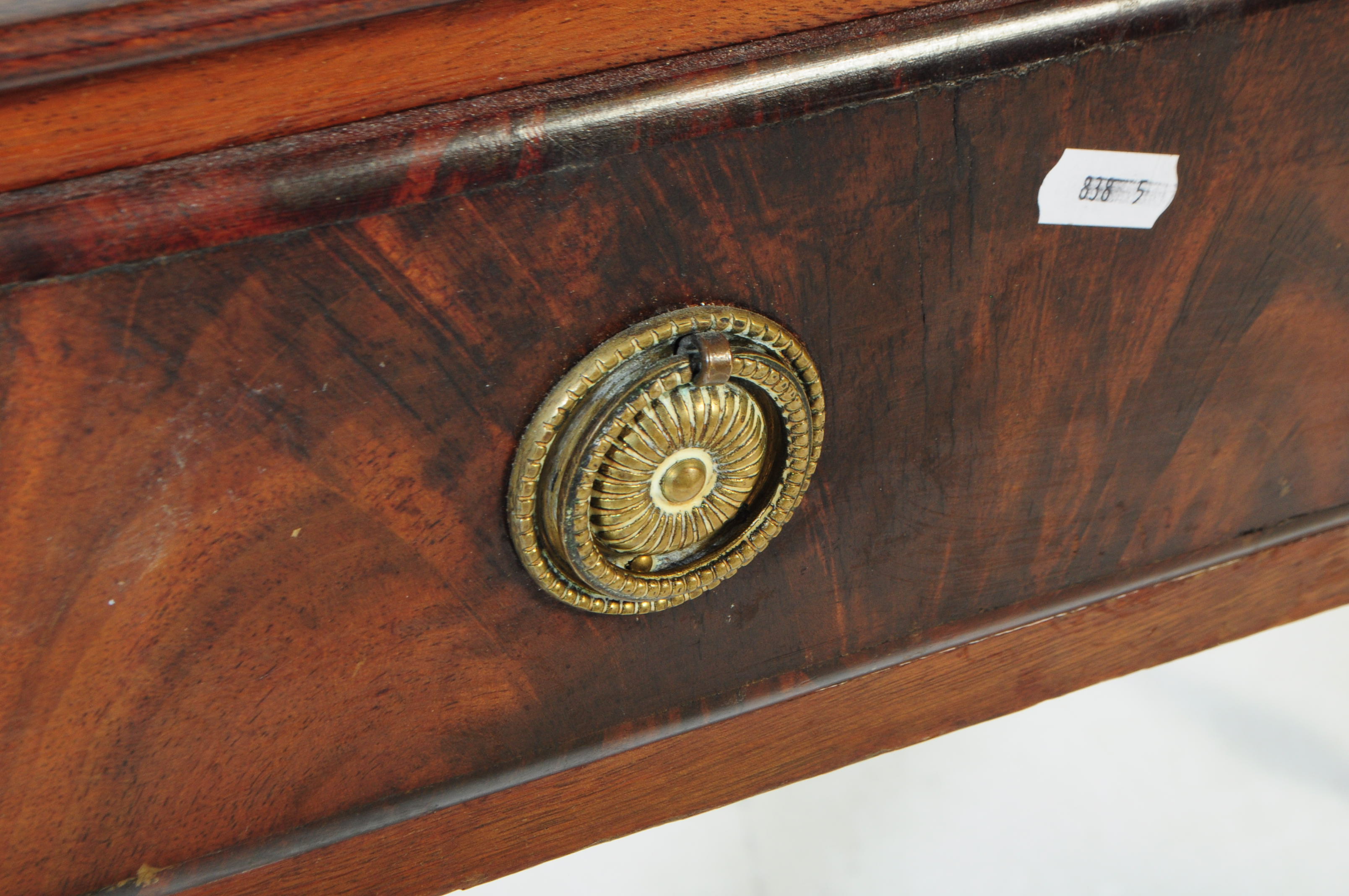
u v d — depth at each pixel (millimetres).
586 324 712
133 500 654
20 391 595
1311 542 1182
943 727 1105
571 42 618
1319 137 865
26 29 499
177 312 606
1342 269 964
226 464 667
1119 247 859
